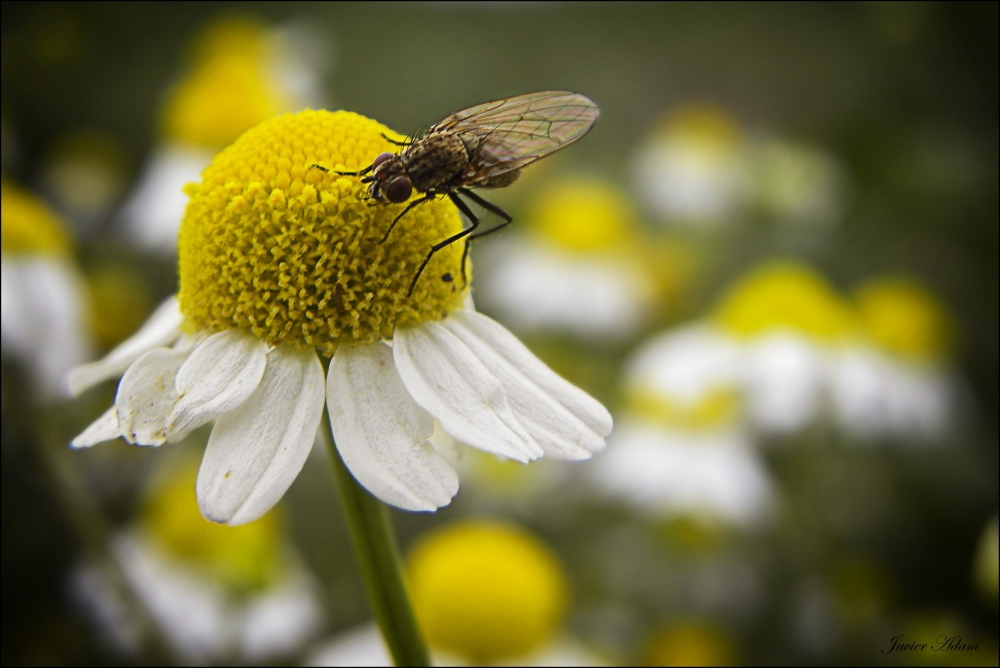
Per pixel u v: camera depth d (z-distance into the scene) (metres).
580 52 0.35
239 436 0.09
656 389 0.17
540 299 0.22
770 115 0.33
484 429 0.09
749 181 0.24
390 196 0.09
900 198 0.23
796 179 0.23
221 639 0.13
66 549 0.14
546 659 0.12
